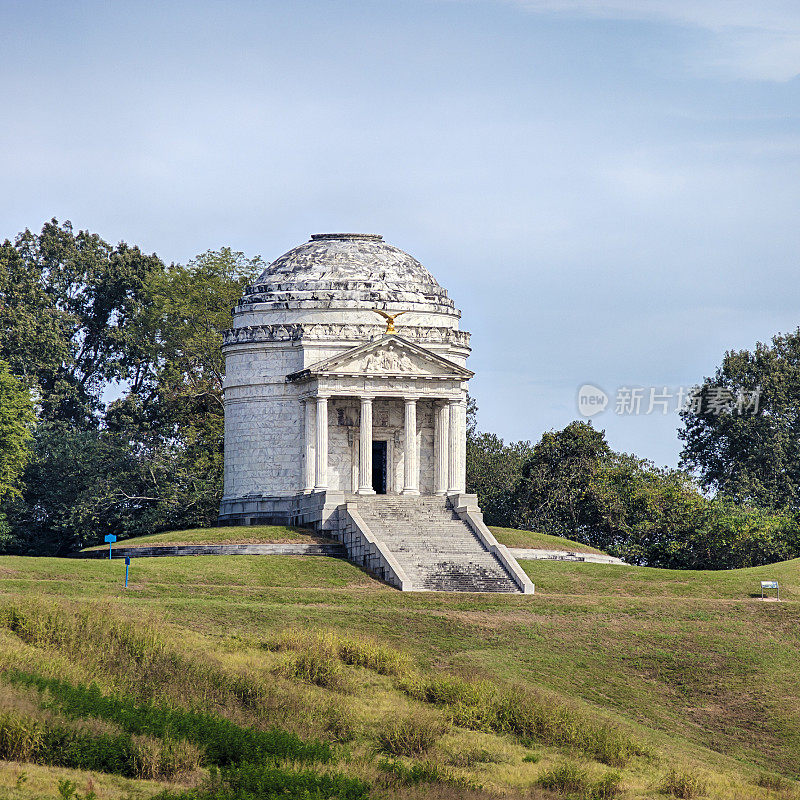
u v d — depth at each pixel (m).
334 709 119.94
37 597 129.75
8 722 97.69
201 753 101.94
